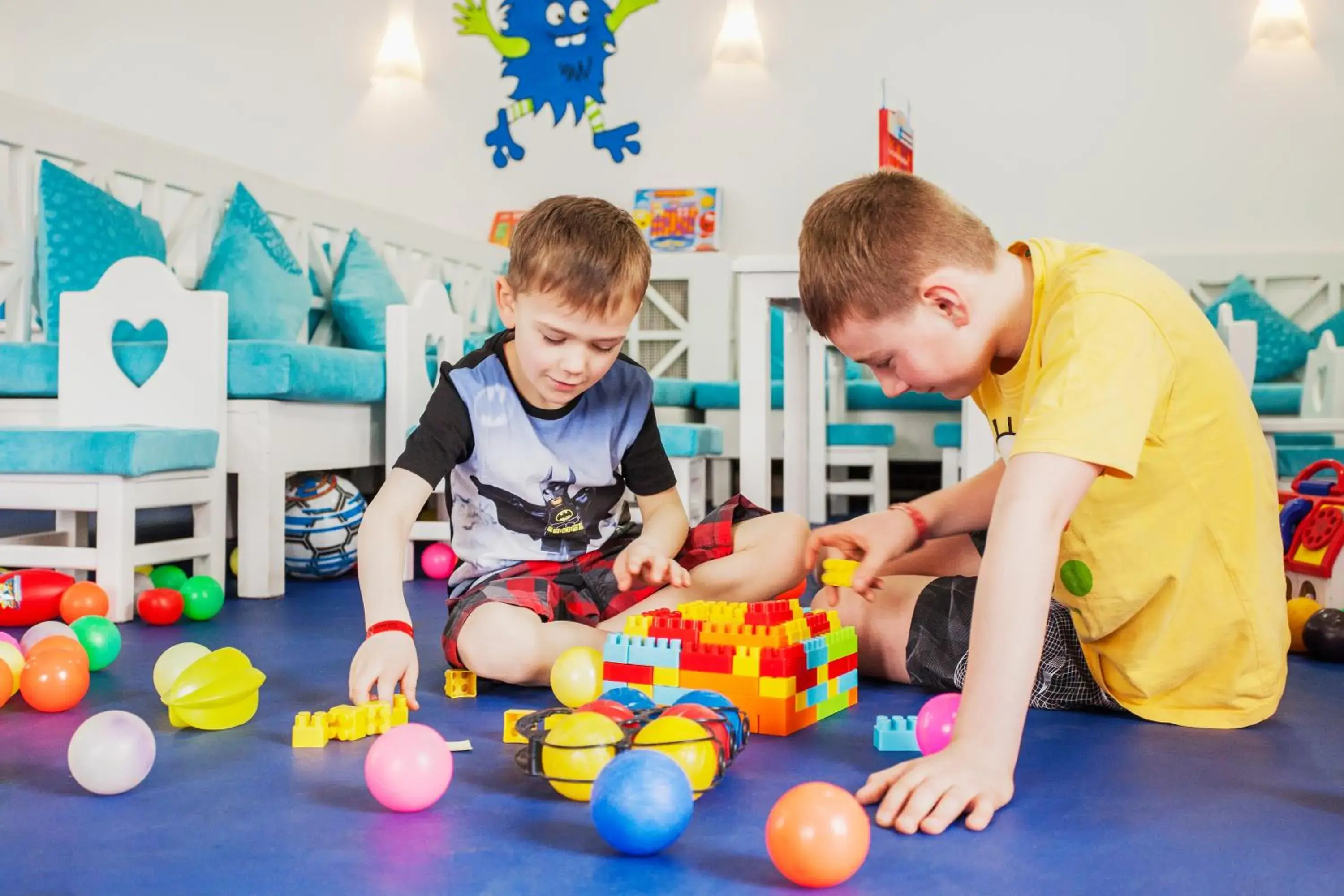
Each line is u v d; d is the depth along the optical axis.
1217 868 0.68
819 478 3.13
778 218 4.20
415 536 2.09
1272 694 1.04
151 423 1.85
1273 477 1.06
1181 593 1.01
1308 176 3.85
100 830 0.74
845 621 1.23
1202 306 3.88
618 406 1.30
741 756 0.91
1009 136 4.04
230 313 2.23
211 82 4.58
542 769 0.80
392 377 2.17
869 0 4.11
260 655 1.35
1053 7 3.99
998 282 0.92
